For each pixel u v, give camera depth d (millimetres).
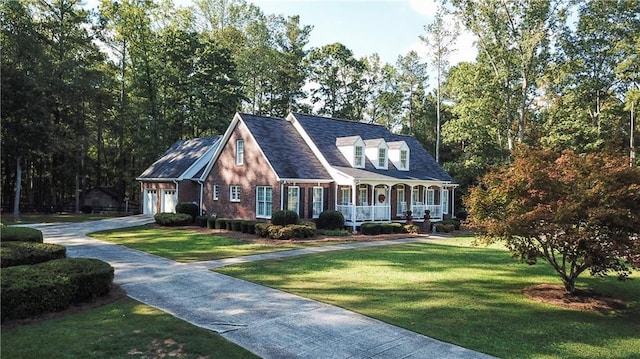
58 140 30906
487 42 31406
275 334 7695
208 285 11203
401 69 53625
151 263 14102
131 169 41875
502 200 10961
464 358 6789
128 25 40531
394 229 24016
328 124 28406
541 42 29234
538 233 10070
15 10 30859
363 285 11367
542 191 10258
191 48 40906
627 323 8797
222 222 23766
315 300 9914
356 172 24750
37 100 28812
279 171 22781
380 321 8508
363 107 54000
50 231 22875
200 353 6656
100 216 33281
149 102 40562
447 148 47156
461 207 38438
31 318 8203
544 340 7684
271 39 49438
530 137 28688
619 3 30594
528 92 33812
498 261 15266
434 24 36906
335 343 7332
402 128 55250
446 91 45406
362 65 52219
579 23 31078
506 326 8383
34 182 40656
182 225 25422
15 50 31109
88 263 10188
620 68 29578
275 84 50875
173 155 35219
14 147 28234
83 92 34156
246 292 10531
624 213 9250
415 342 7441
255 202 24328
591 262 9672
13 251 10867
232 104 42594
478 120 35406
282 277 12188
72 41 35312
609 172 9773
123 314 8562
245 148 25156
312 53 51156
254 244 18516
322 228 23422
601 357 6969
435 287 11328
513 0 28828
